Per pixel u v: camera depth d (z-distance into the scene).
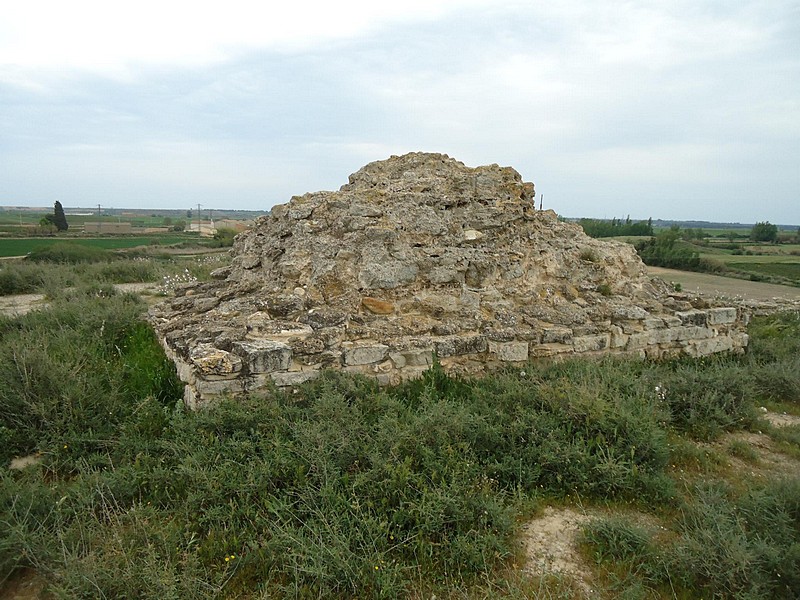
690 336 8.29
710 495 4.04
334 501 3.74
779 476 4.39
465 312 7.07
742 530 3.53
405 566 3.33
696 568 3.36
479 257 7.47
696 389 6.13
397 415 5.00
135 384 6.26
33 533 3.39
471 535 3.64
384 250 6.98
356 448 4.30
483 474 4.25
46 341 6.84
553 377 6.20
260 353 5.30
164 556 3.33
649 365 7.46
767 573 3.29
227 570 3.32
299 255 7.04
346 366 5.82
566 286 8.25
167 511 3.81
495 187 8.78
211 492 3.85
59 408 5.14
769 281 27.19
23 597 3.22
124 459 4.52
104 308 9.77
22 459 4.71
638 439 4.60
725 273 29.98
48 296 13.71
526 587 3.30
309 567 3.20
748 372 7.30
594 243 9.62
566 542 3.78
